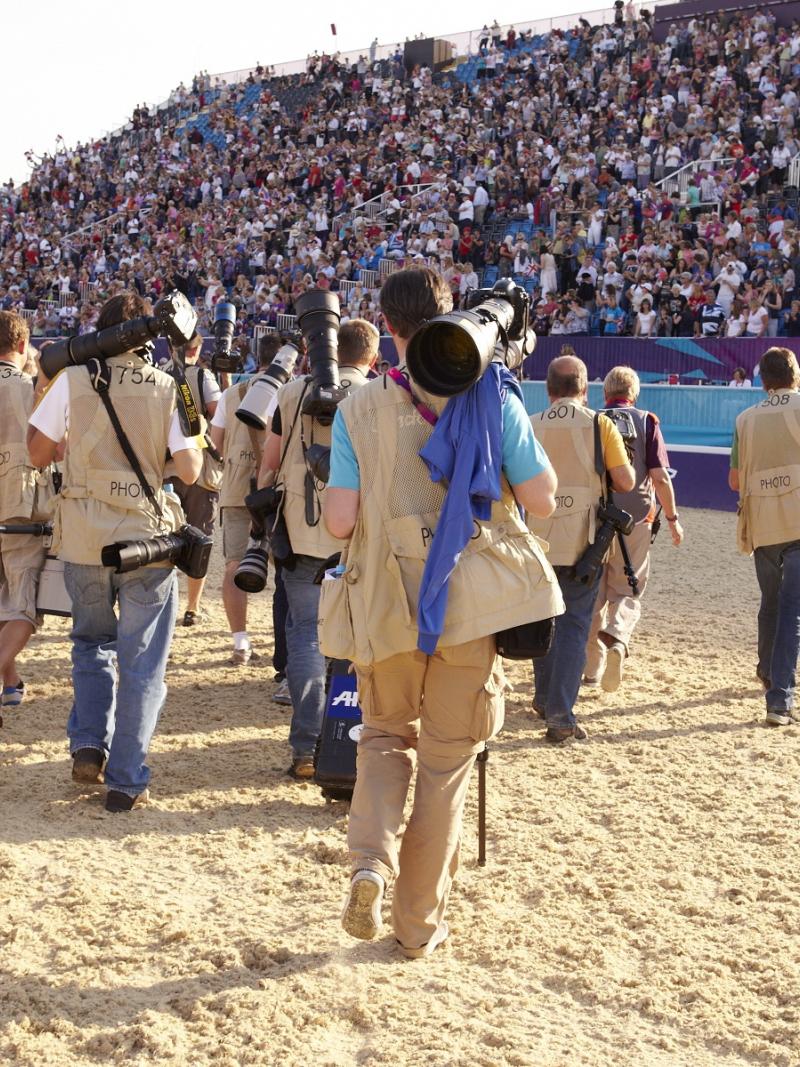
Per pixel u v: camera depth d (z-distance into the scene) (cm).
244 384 661
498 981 320
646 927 354
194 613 782
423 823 311
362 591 297
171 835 420
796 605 580
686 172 2305
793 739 551
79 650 457
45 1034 288
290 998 306
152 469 436
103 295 2956
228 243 2827
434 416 295
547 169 2572
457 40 3497
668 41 2781
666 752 529
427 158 2847
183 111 3950
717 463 1495
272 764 504
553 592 297
